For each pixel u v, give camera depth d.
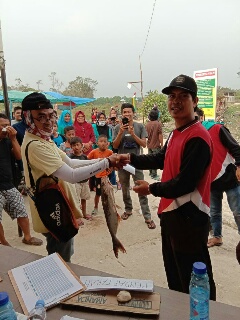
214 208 3.28
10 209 3.29
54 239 1.98
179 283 2.00
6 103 4.26
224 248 3.32
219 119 6.16
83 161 2.17
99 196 4.27
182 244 1.85
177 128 1.86
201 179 1.77
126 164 2.09
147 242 3.53
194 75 6.34
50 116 1.82
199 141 1.69
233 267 2.95
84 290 1.35
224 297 2.51
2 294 1.06
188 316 1.19
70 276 1.47
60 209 1.83
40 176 1.82
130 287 1.35
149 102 14.87
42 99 1.78
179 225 1.82
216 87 5.98
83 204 4.13
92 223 4.05
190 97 1.77
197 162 1.68
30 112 1.79
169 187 1.74
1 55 3.95
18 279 1.47
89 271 1.53
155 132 6.61
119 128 4.12
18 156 3.19
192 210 1.79
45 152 1.75
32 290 1.38
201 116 3.18
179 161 1.77
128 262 3.11
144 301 1.27
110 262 3.11
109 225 1.75
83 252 3.32
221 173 3.04
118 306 1.24
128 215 4.23
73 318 1.18
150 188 1.84
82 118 5.96
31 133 1.83
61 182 1.92
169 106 1.83
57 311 1.25
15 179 3.35
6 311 1.04
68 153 4.20
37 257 1.69
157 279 2.80
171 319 1.18
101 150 4.19
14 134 3.14
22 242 3.50
